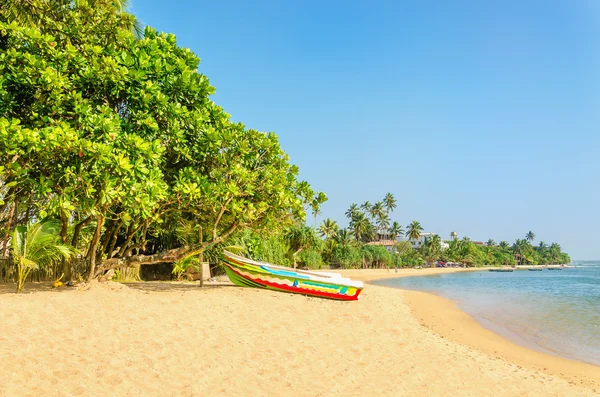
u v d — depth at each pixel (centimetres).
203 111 1425
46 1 1304
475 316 1920
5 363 577
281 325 1017
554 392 796
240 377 651
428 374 790
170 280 1906
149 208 1084
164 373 625
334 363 780
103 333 770
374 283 4950
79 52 1228
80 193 1049
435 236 13338
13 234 1072
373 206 13012
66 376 566
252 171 1477
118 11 1502
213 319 983
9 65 1061
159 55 1359
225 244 2067
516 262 18025
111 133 1059
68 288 1156
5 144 908
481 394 718
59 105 1094
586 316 1986
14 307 837
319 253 5394
